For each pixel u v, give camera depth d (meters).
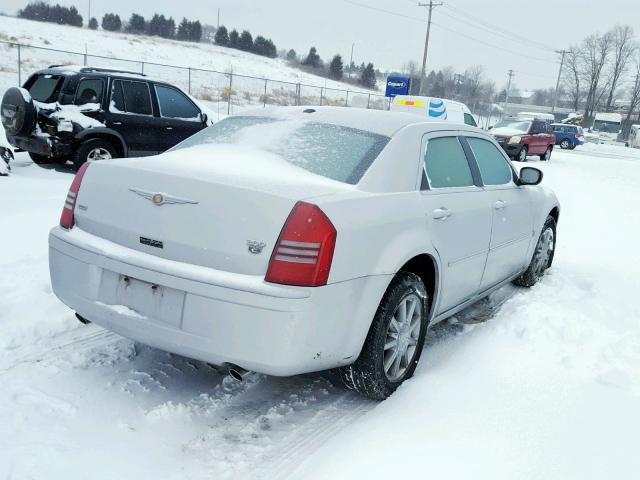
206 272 2.70
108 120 9.33
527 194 5.12
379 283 3.00
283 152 3.39
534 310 4.49
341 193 2.96
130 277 2.89
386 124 3.65
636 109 90.62
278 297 2.60
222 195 2.76
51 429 2.80
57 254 3.17
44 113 9.11
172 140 10.09
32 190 7.77
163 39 87.31
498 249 4.51
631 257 7.23
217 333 2.68
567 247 7.61
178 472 2.58
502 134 22.98
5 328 3.83
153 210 2.88
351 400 3.33
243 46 95.50
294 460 2.71
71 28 70.06
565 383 3.42
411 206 3.32
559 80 85.69
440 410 3.04
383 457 2.59
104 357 3.59
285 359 2.66
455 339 4.26
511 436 2.82
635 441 2.83
